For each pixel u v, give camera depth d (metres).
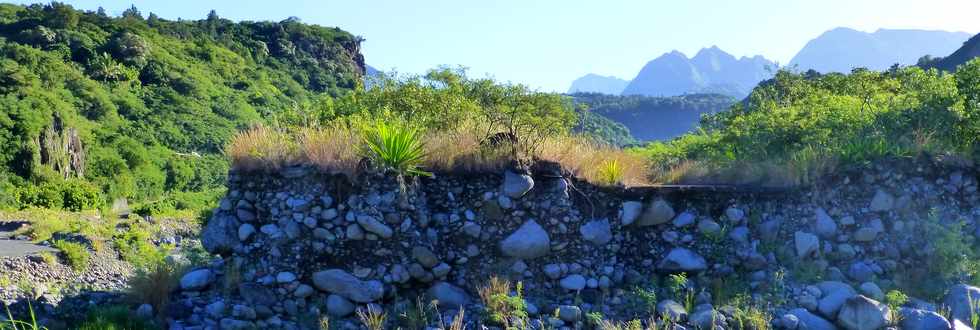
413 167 6.84
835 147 8.28
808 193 7.70
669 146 12.62
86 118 65.25
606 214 7.31
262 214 6.87
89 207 34.78
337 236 6.57
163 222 22.58
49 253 12.14
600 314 6.34
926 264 7.28
